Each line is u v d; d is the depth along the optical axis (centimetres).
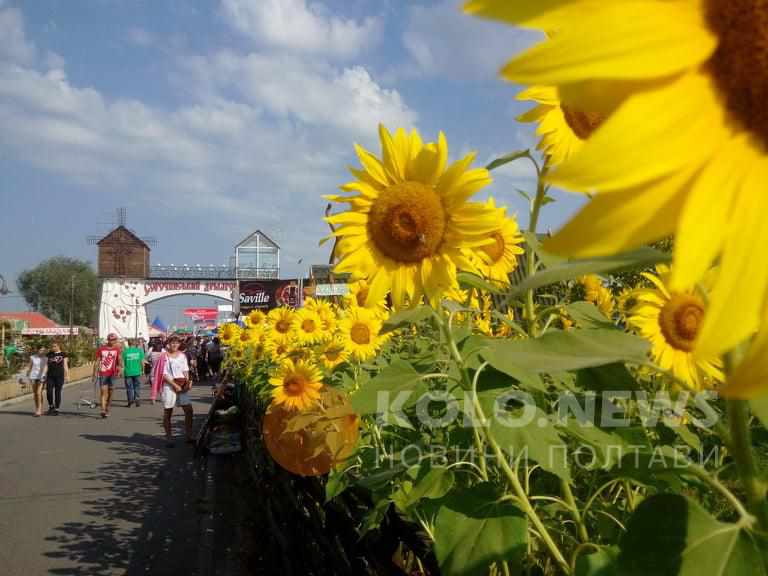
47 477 919
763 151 57
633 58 56
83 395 2538
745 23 58
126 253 6372
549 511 170
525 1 58
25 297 8525
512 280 261
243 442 938
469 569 132
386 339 431
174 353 1235
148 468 971
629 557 87
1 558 578
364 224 194
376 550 230
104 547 602
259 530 581
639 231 54
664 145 55
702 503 175
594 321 181
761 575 81
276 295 795
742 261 54
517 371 145
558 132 137
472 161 188
